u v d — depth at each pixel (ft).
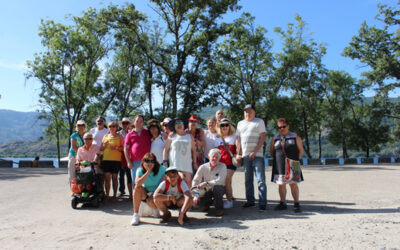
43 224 16.42
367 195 25.67
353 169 59.77
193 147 20.20
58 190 30.50
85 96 109.19
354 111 149.79
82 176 21.06
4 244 12.78
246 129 21.12
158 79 103.55
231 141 22.27
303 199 24.54
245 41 104.68
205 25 94.38
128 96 109.81
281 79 112.68
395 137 147.74
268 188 32.14
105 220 17.53
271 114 104.58
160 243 12.71
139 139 21.27
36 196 26.45
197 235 13.87
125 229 15.30
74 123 111.65
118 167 24.18
